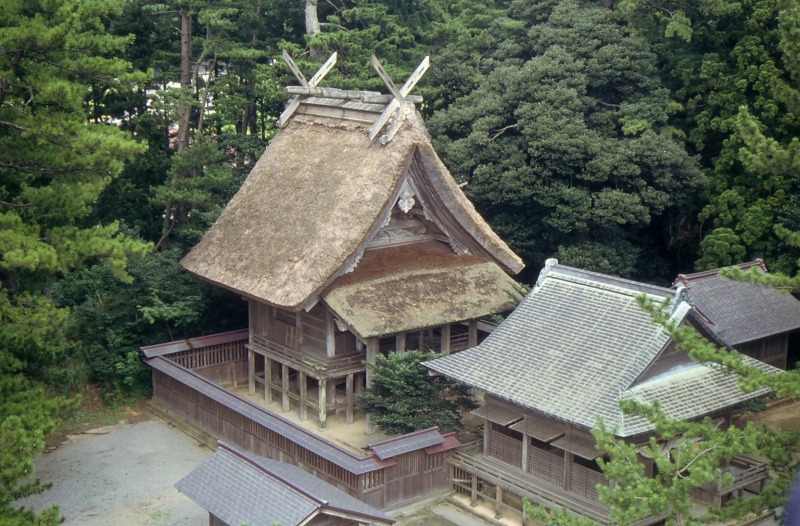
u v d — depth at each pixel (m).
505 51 37.16
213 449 24.42
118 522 20.17
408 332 24.80
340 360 24.41
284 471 18.39
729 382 19.50
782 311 28.28
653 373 18.97
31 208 20.84
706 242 31.52
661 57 36.62
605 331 19.80
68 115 20.94
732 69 34.00
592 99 33.31
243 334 28.81
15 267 18.80
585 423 17.77
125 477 22.61
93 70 20.81
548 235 33.09
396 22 39.22
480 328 28.95
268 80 32.44
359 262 24.72
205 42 32.59
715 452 15.03
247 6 35.69
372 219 23.33
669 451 18.20
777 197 30.66
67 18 20.16
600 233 32.94
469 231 25.59
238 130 38.44
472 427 24.17
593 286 21.02
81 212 20.95
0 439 15.82
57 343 24.47
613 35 34.19
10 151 20.36
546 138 31.19
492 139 33.09
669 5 36.34
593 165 31.05
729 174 32.84
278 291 23.38
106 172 20.70
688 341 16.22
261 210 26.41
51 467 23.16
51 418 20.06
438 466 21.41
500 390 19.66
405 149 23.78
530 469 20.06
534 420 19.97
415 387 22.38
